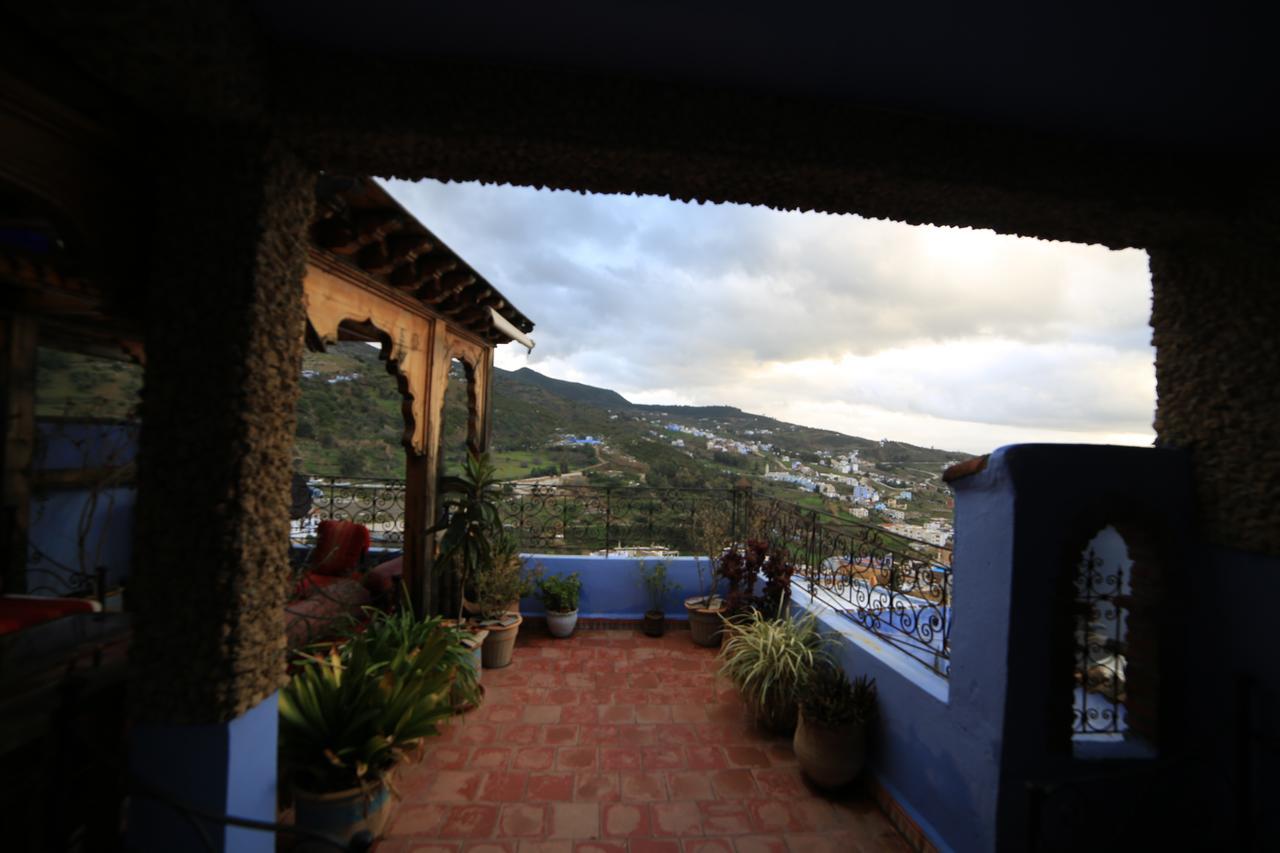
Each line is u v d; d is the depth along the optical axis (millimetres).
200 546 1764
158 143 1820
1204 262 2457
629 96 1918
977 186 2076
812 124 1996
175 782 1785
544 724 3791
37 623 2498
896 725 2955
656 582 5719
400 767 3227
